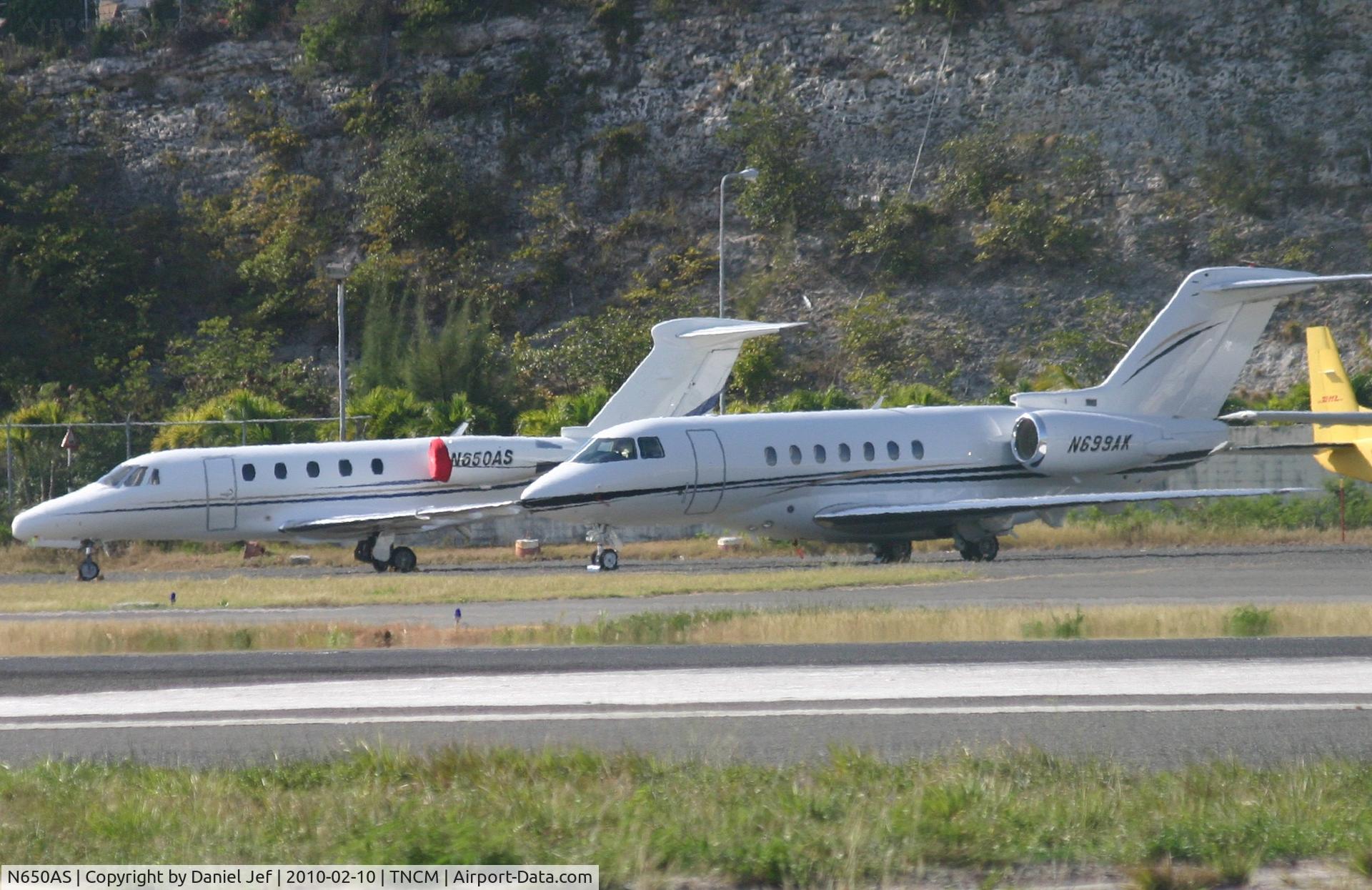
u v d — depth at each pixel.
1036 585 102.56
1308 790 37.19
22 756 46.34
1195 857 32.56
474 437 146.62
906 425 140.50
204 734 49.47
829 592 100.31
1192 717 49.84
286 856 33.44
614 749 45.97
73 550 150.50
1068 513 166.25
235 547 161.88
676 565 135.38
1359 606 78.62
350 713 52.66
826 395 193.00
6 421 182.88
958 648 66.69
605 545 132.25
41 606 96.56
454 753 42.62
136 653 69.75
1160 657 62.84
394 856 32.94
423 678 60.16
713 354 152.12
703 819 35.25
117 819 36.12
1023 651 65.31
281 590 106.44
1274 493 133.12
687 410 151.62
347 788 40.00
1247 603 87.31
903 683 57.06
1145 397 145.62
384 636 73.62
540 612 89.88
